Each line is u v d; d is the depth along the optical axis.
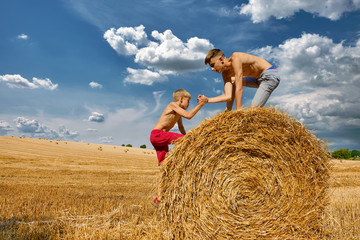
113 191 7.47
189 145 3.35
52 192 6.75
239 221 3.27
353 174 12.57
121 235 3.40
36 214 4.34
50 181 9.21
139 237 3.40
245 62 3.86
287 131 3.35
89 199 5.86
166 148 4.14
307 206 3.29
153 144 4.10
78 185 8.46
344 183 9.55
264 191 3.35
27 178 9.77
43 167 14.14
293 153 3.34
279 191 3.32
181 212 3.30
